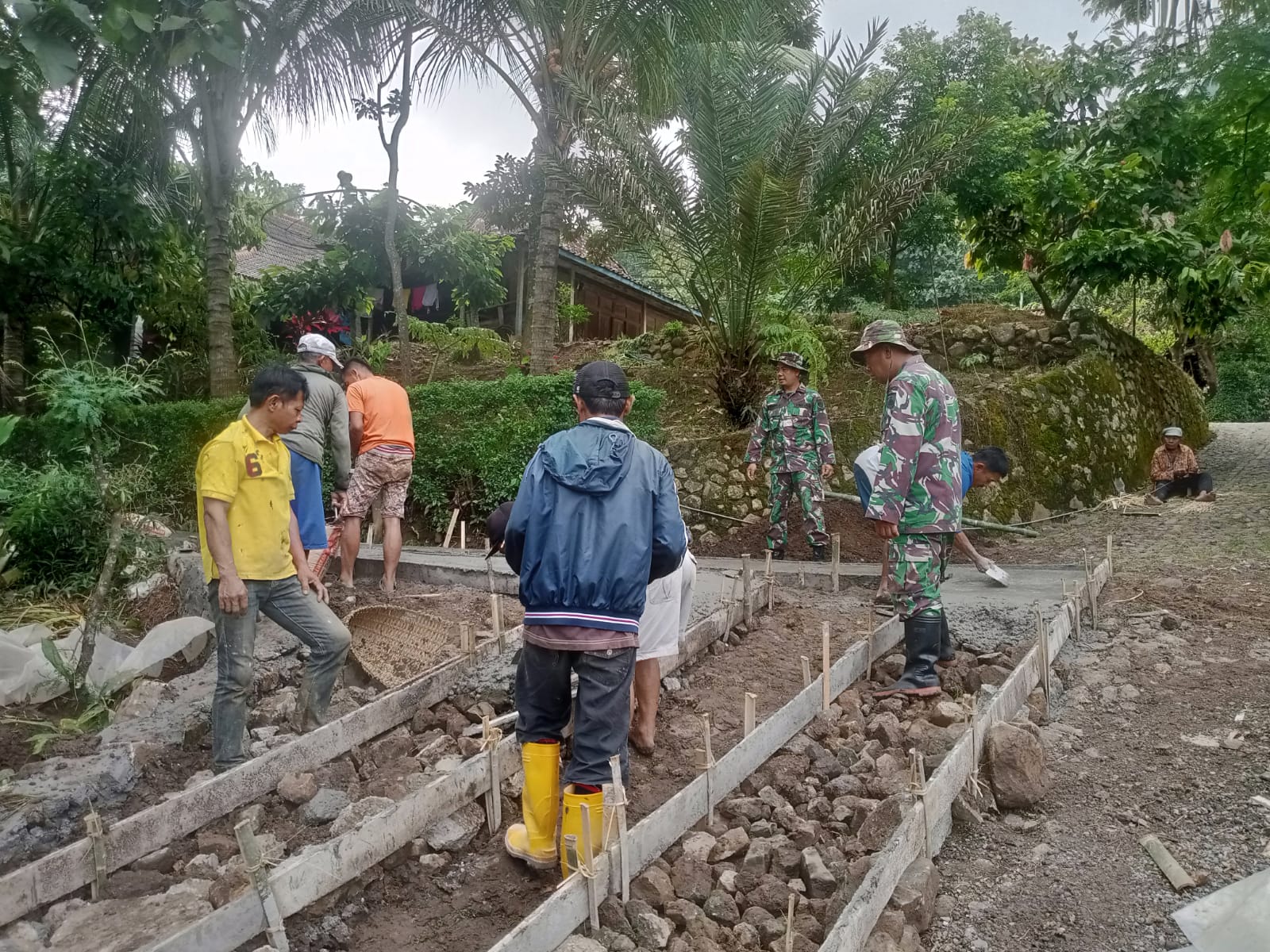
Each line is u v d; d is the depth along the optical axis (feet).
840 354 40.57
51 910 8.98
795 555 27.73
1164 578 20.88
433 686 14.08
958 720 13.35
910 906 8.99
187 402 32.12
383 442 19.44
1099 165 39.88
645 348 44.11
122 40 27.96
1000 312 43.65
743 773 11.66
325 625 12.48
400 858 10.23
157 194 38.91
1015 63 50.49
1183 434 45.16
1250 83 33.09
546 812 9.90
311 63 35.83
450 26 34.09
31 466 26.43
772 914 9.35
